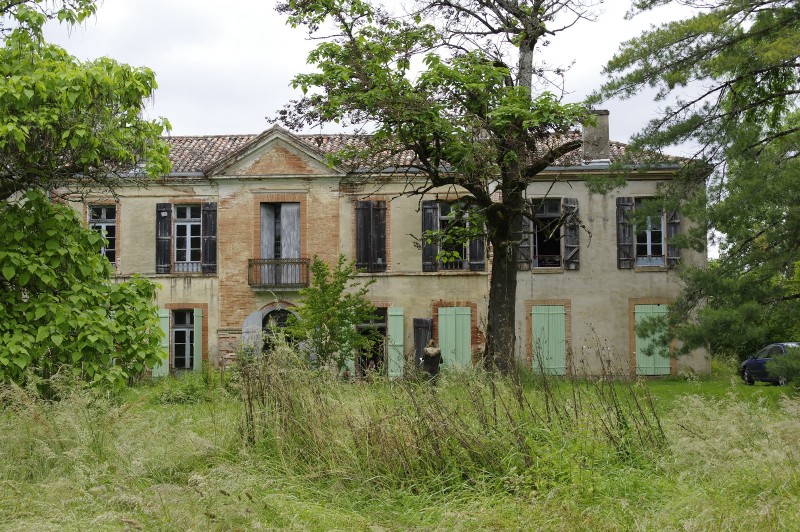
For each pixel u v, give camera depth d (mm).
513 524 5855
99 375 10688
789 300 14734
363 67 18125
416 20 19047
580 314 25625
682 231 25641
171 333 26453
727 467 7133
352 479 7016
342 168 26172
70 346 10664
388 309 25953
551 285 25703
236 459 7574
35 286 11086
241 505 5844
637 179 25781
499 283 19969
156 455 7449
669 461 7605
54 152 11359
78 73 11047
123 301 11617
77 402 8031
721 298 14828
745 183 14586
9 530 5535
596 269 25703
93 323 10898
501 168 18688
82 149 11344
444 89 18203
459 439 7297
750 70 16516
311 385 8289
